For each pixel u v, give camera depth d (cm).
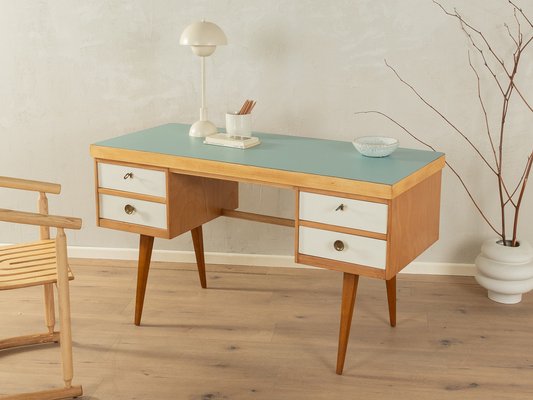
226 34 357
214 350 302
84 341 308
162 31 362
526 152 349
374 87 352
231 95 364
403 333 314
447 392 272
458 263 367
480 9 337
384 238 264
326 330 318
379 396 270
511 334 314
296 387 276
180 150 305
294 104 360
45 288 299
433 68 346
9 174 388
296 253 282
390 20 344
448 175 357
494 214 358
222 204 339
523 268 332
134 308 338
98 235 391
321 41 351
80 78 373
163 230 308
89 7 363
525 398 269
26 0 366
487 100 346
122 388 275
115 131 377
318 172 273
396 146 296
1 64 375
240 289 356
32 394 262
